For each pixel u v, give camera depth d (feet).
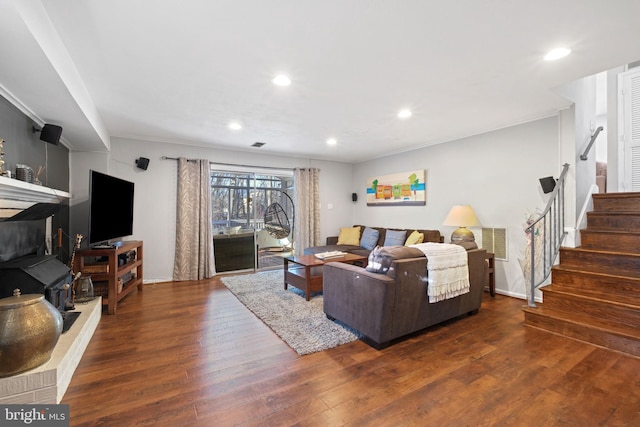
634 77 11.82
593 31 6.15
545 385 6.27
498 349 7.91
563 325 8.65
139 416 5.35
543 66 7.67
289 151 18.29
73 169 13.32
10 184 6.26
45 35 5.44
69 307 8.87
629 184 11.89
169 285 14.70
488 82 8.61
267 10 5.42
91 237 9.98
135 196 14.83
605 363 7.12
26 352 5.32
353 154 19.21
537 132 11.80
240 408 5.59
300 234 19.54
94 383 6.37
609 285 8.86
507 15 5.61
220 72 7.91
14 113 7.79
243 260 18.31
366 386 6.28
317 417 5.34
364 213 21.13
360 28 6.00
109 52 6.86
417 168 17.06
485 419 5.26
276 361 7.34
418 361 7.30
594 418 5.27
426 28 6.02
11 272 6.89
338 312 9.37
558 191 10.36
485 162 13.65
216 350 7.90
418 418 5.30
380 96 9.62
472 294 10.16
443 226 15.55
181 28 5.97
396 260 8.07
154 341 8.43
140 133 14.03
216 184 17.47
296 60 7.30
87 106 9.07
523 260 12.23
